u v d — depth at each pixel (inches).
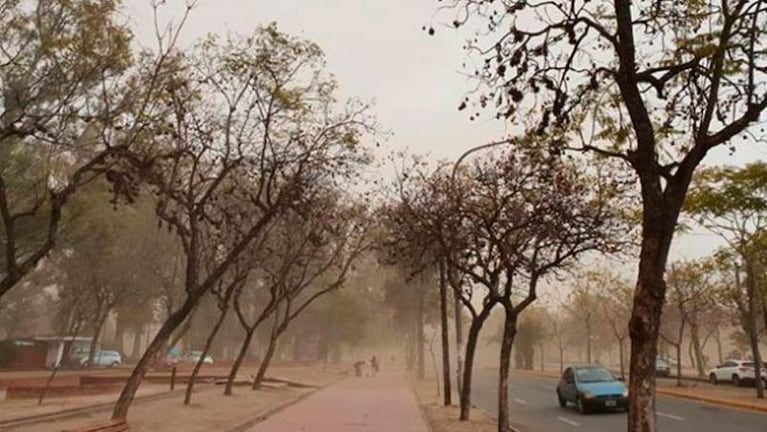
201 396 1050.7
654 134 371.6
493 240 669.3
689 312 1713.8
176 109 701.9
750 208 888.3
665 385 1487.5
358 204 1392.7
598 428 795.4
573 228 680.4
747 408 959.6
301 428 715.4
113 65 593.6
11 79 582.6
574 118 412.2
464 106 377.7
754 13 351.6
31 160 912.9
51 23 586.6
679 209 335.6
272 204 811.4
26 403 831.7
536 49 369.4
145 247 1750.7
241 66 759.1
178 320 692.7
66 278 1822.1
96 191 1102.4
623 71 342.3
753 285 1064.2
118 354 2340.1
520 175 689.0
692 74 371.9
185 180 856.9
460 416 823.7
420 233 859.4
